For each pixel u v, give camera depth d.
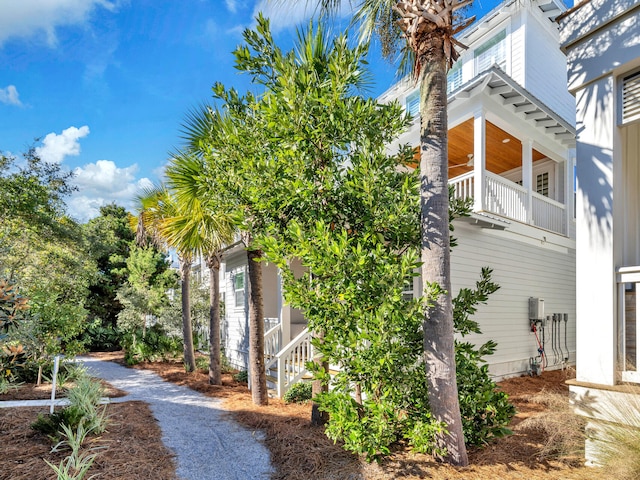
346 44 4.98
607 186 4.21
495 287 5.02
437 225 4.14
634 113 4.16
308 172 4.72
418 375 4.36
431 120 4.27
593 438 3.74
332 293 4.20
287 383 8.12
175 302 15.30
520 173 12.81
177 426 5.99
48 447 4.65
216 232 8.37
